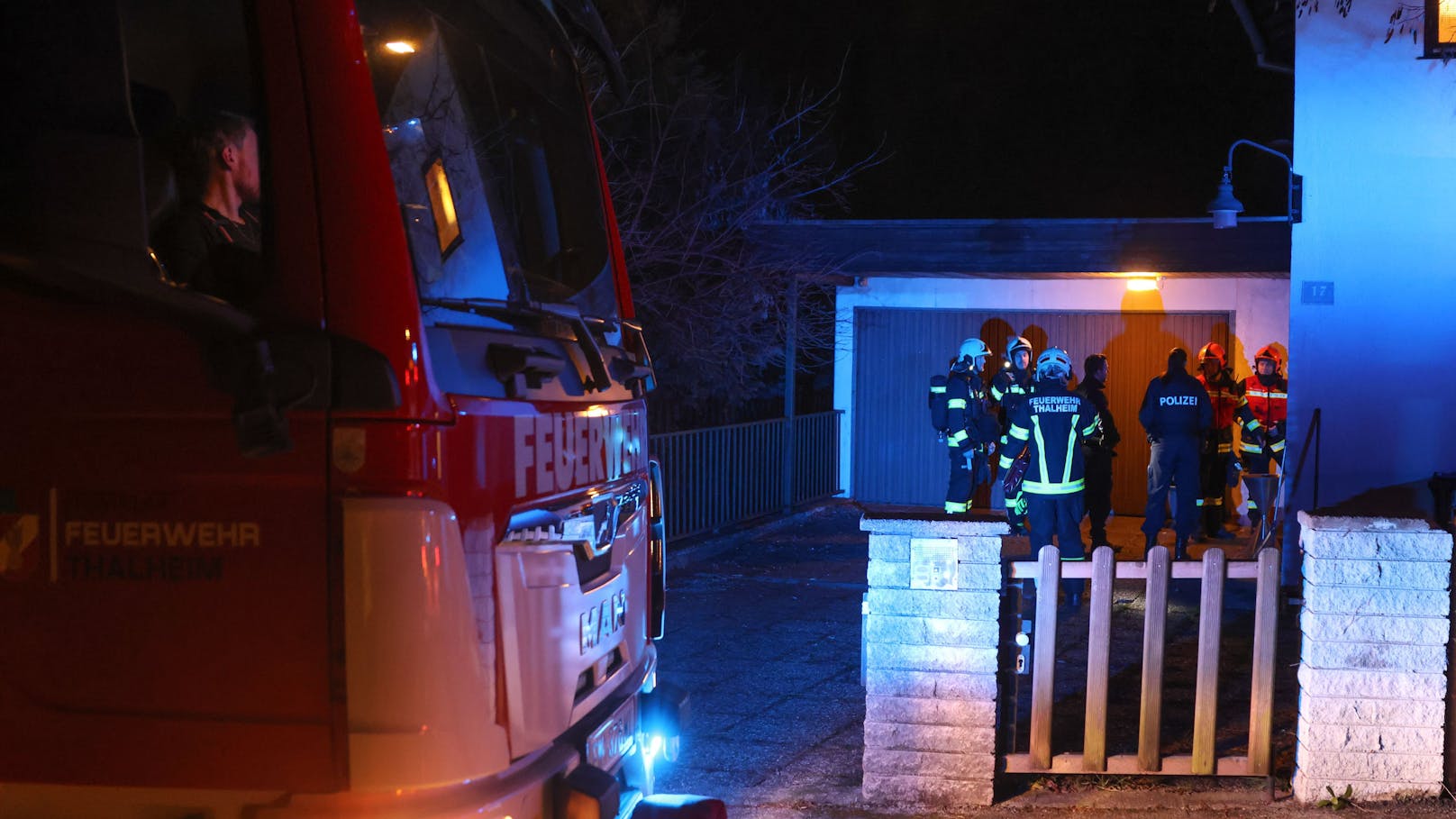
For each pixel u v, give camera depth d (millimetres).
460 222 2729
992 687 5336
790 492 14016
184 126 2510
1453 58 9602
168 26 2447
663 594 3811
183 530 2219
